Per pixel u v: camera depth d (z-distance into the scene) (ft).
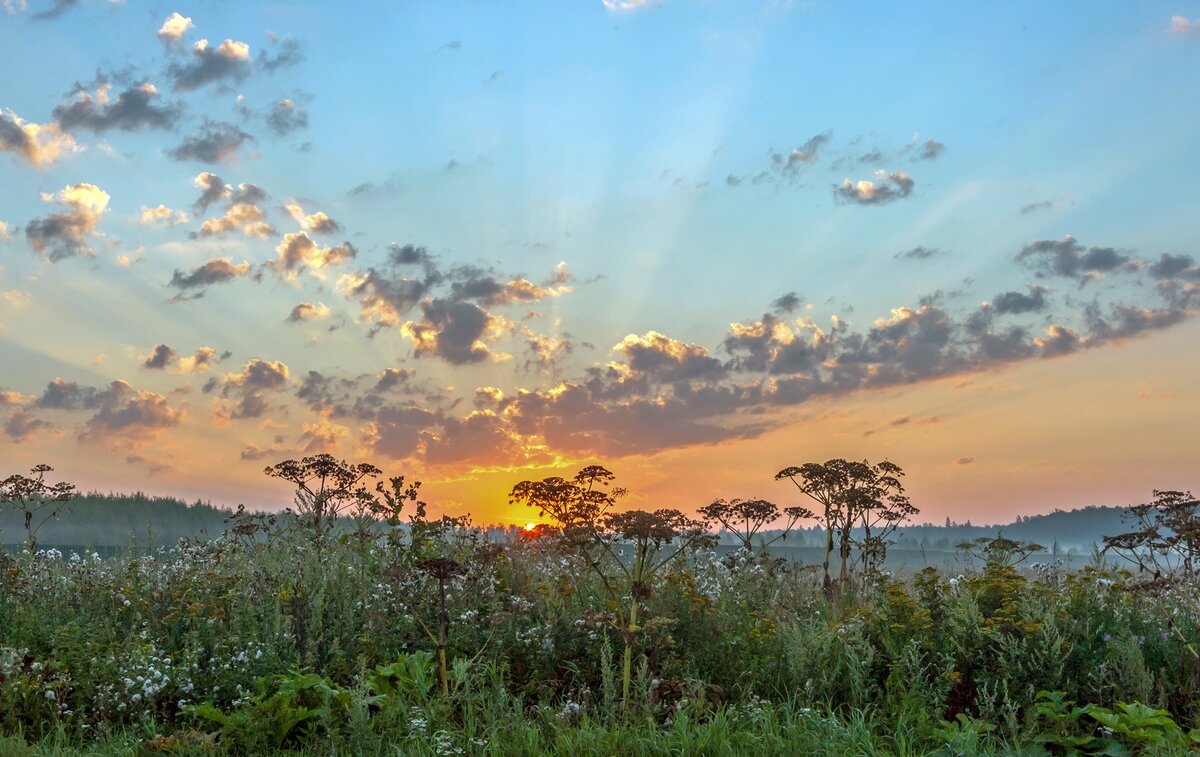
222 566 36.47
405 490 36.94
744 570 39.06
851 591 38.32
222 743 22.00
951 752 21.26
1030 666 25.66
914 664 25.93
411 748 20.99
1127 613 29.55
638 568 26.84
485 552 33.94
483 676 26.12
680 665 27.73
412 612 31.63
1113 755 21.04
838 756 21.03
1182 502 27.99
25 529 39.91
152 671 25.34
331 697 23.43
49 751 21.42
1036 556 42.37
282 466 37.06
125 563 38.04
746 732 22.25
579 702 26.30
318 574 31.68
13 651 25.52
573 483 27.96
